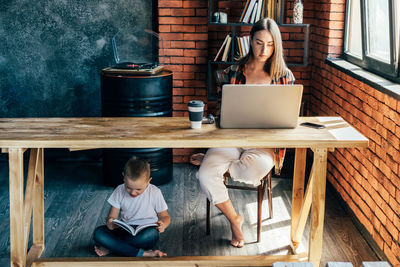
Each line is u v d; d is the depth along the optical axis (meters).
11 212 2.62
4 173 4.54
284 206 3.82
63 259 2.89
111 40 4.57
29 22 4.51
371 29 3.61
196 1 4.38
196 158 3.46
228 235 3.36
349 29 4.22
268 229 3.44
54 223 3.52
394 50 3.11
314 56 4.79
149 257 2.92
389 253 2.88
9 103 4.70
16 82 4.65
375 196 3.12
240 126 2.73
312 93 4.91
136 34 4.55
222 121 2.71
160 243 3.24
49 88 4.69
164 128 2.76
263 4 4.26
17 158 2.55
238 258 2.93
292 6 4.80
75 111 4.76
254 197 3.98
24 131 2.66
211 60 4.49
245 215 3.66
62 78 4.66
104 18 4.52
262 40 2.97
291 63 4.67
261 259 2.92
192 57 4.50
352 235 3.38
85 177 4.46
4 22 4.50
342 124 2.86
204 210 3.76
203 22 4.42
